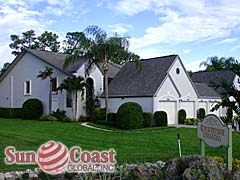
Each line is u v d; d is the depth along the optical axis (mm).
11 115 32312
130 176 5910
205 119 7270
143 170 5816
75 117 28406
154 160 10164
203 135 7344
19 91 34406
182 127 23891
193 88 29703
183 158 5730
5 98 36281
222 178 5160
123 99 27453
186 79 29047
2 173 7664
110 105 28547
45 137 16672
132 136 17969
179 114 27531
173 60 27625
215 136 6812
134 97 26531
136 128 22375
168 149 13320
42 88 31672
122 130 21422
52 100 30453
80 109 28938
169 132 20391
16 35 58594
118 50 25750
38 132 19078
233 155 11867
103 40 25656
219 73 40438
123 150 12891
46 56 32219
